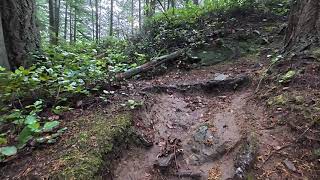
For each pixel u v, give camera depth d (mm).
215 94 5305
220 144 3689
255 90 4855
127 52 8586
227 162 3428
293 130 3521
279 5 9656
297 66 4633
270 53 6676
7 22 5625
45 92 4180
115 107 4176
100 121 3711
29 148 3117
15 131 3361
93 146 3139
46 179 2658
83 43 12297
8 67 5238
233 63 6730
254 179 3061
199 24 9312
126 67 6379
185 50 7422
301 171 3057
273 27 8211
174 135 4004
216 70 6441
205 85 5422
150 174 3293
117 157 3291
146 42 8797
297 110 3740
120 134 3471
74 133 3424
